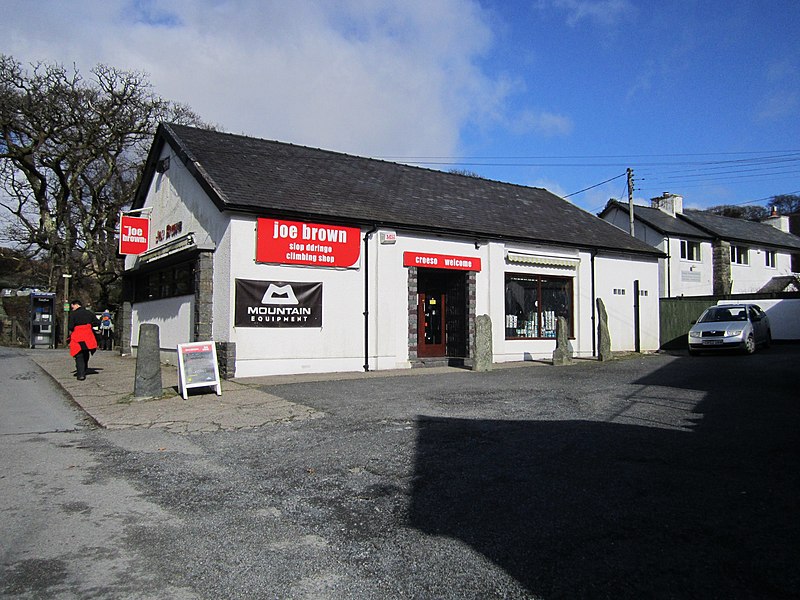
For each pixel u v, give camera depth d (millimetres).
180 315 15789
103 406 9891
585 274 19688
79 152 30844
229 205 12766
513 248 17734
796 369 13758
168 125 17109
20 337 31625
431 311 16906
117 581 3629
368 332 14789
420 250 15805
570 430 7500
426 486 5410
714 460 6047
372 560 3900
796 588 3379
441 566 3783
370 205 15602
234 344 12969
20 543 4223
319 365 14070
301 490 5387
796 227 59812
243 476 5875
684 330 23234
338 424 8156
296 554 4016
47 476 5938
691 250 35656
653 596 3330
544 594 3391
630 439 6984
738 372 13297
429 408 9211
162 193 17719
